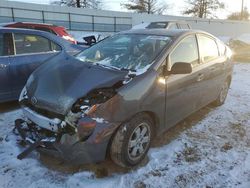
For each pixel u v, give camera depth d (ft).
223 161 11.18
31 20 90.07
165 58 11.23
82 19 97.66
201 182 9.80
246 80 26.68
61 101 9.18
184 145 12.36
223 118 15.98
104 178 9.72
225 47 17.43
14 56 15.84
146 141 10.73
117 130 9.38
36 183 9.30
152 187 9.40
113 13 102.32
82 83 9.54
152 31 13.47
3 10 85.35
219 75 16.01
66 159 9.12
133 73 10.18
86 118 8.73
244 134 13.88
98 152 9.10
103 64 11.28
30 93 10.30
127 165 10.12
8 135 12.39
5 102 16.57
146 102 10.02
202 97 14.39
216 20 120.16
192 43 13.37
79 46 19.06
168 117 11.64
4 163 10.28
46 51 17.37
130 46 12.46
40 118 9.46
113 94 9.17
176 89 11.57
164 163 10.82
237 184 9.77
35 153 10.94
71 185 9.27
